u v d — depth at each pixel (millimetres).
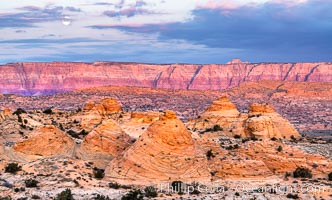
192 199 89500
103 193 92188
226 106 189000
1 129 142750
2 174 100688
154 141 105375
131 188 96875
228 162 111688
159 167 102438
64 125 169125
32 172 102875
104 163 112062
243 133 174625
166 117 108062
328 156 153125
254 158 120000
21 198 86250
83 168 106688
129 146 111062
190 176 103062
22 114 164125
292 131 195375
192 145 107562
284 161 119250
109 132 117938
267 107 196500
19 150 114562
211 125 182500
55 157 111688
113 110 187250
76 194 90375
